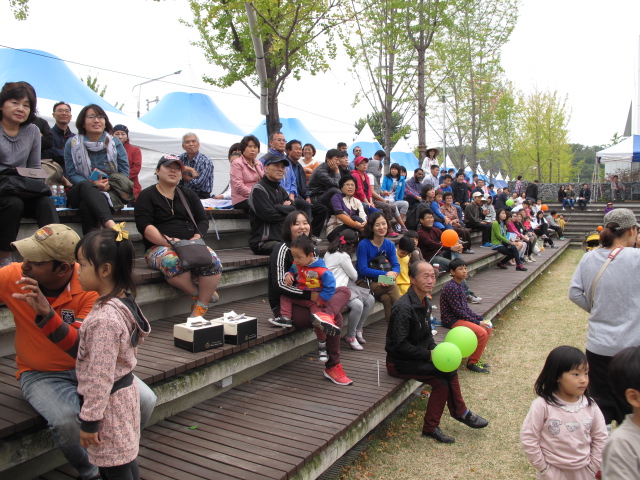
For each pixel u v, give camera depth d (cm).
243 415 389
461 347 430
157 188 473
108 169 519
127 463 229
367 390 445
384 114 1493
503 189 2081
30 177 374
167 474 299
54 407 251
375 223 600
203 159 704
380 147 1980
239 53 1155
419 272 453
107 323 220
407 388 497
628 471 200
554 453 294
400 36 1328
